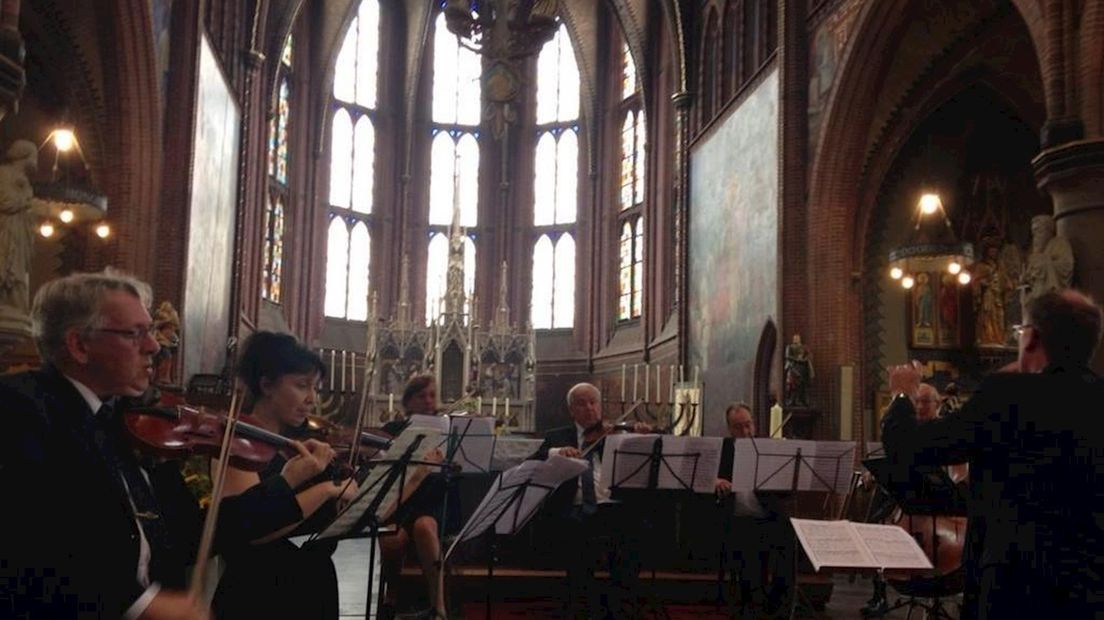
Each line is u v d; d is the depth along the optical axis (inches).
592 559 404.8
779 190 863.1
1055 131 479.8
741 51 1033.5
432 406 402.6
